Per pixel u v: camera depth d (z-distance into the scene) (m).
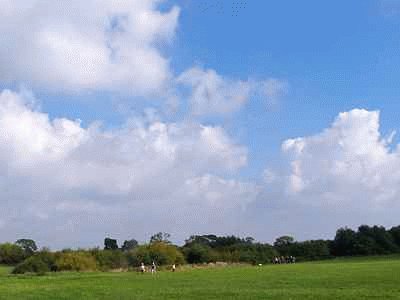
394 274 82.38
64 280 88.31
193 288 63.47
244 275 92.94
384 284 62.66
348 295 49.53
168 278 88.75
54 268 135.75
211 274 101.38
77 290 63.38
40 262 134.88
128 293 57.59
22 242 195.75
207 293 55.62
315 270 105.25
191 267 152.88
